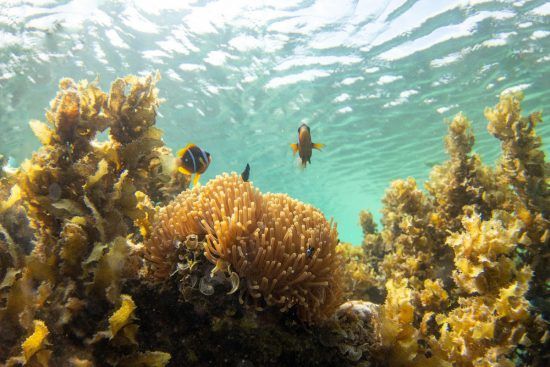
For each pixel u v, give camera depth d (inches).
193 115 173.3
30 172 30.9
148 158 39.3
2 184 39.0
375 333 30.6
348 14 112.7
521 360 36.0
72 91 32.8
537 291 42.9
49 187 31.1
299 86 152.4
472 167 59.0
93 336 24.4
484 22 113.1
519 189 50.4
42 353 23.2
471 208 55.2
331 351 28.6
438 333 42.8
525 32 118.0
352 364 28.6
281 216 29.4
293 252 27.0
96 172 30.3
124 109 38.8
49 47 121.3
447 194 59.7
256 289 26.7
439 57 131.8
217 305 27.7
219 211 29.3
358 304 33.9
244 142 210.5
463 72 140.9
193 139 199.6
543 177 50.1
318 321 28.8
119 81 38.1
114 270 26.6
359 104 166.9
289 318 28.5
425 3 106.7
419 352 30.7
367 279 63.2
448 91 156.0
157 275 29.0
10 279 27.1
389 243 70.6
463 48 126.2
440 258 56.5
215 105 166.6
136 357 24.9
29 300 25.5
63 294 26.2
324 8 110.8
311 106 169.9
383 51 129.4
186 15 114.4
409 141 216.2
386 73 142.4
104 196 30.8
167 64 137.3
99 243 27.4
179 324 28.1
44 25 111.9
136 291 28.6
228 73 143.5
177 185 56.2
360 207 503.5
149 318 28.1
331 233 30.4
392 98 161.8
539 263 44.1
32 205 31.2
